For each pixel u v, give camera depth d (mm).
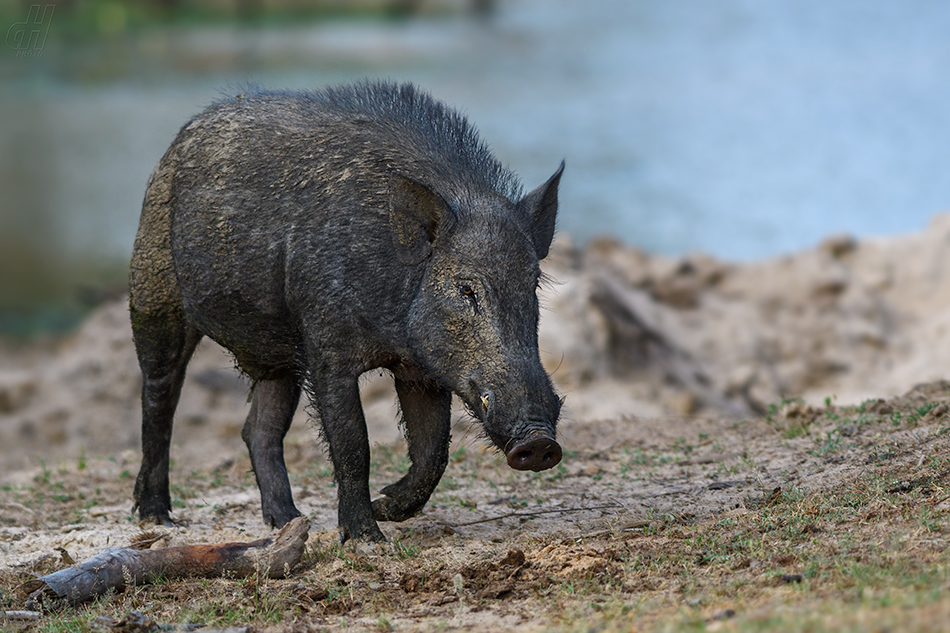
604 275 27641
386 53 73875
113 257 40812
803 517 9492
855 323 28375
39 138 54156
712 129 58812
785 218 43656
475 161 10695
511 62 75062
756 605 7211
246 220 10680
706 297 29516
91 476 15898
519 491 12805
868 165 51531
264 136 10891
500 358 9375
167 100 58594
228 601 8930
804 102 65125
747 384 25656
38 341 31109
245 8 88812
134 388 23109
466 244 9727
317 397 10406
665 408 21578
